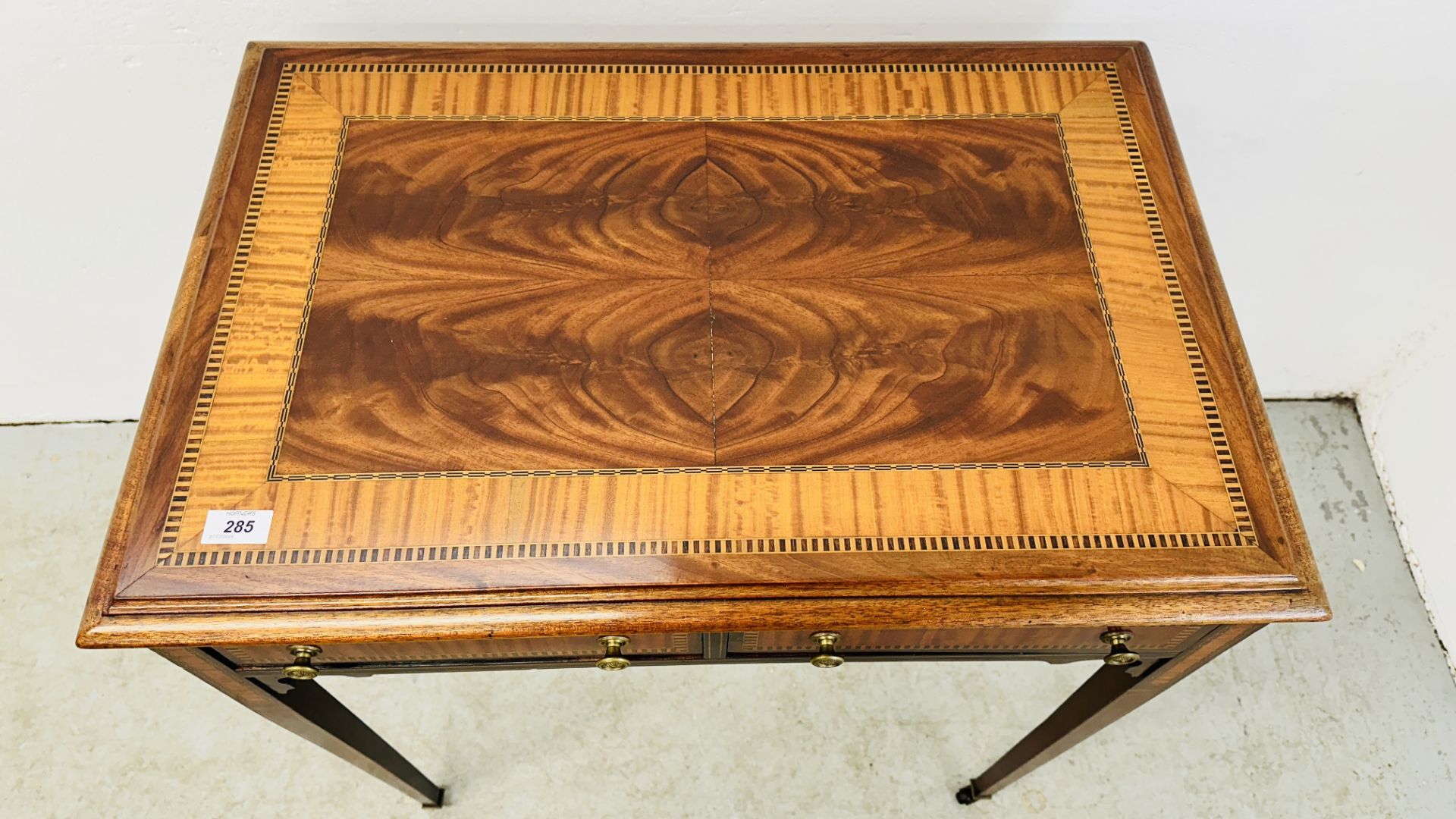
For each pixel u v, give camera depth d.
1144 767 1.34
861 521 0.76
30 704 1.34
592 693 1.38
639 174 0.94
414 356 0.83
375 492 0.76
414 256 0.88
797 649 0.92
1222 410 0.82
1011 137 0.97
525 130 0.97
